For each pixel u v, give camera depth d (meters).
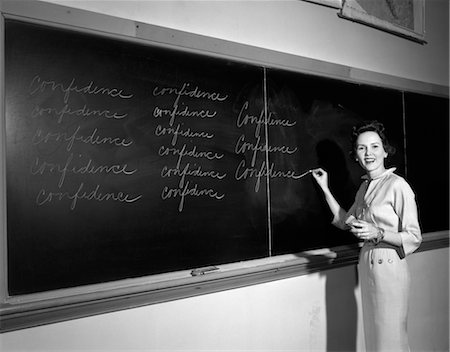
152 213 1.24
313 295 1.63
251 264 1.44
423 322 2.08
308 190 1.63
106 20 1.15
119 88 1.18
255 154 1.47
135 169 1.21
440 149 2.20
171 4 1.29
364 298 1.48
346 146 1.76
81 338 1.12
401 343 1.40
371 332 1.45
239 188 1.43
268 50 1.50
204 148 1.35
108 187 1.16
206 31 1.37
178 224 1.29
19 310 1.01
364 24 1.87
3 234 1.01
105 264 1.15
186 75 1.31
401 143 2.00
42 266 1.06
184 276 1.28
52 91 1.08
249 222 1.45
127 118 1.20
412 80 2.06
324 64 1.68
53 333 1.08
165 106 1.27
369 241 1.47
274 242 1.52
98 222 1.14
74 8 1.11
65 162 1.09
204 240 1.34
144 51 1.23
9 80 1.02
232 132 1.41
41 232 1.06
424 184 2.10
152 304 1.24
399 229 1.42
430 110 2.16
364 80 1.83
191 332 1.32
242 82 1.44
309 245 1.63
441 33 2.30
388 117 1.94
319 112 1.67
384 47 1.97
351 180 1.78
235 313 1.42
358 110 1.81
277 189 1.53
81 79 1.12
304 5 1.65
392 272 1.40
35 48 1.06
